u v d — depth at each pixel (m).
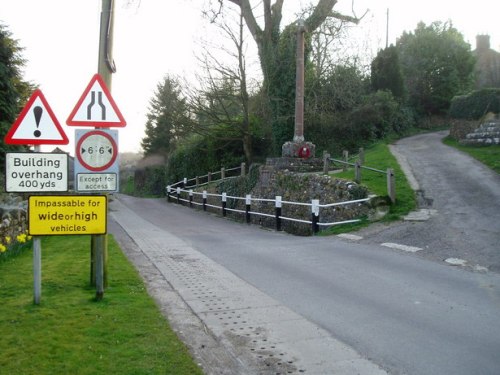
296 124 20.52
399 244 10.10
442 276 7.48
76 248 10.34
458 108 27.50
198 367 4.10
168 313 5.74
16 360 4.12
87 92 6.00
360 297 6.44
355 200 13.28
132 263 8.88
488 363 4.29
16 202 12.04
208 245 11.36
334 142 28.14
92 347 4.43
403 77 34.75
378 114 28.81
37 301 5.76
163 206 29.05
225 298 6.46
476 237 9.87
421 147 23.88
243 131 29.03
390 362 4.33
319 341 4.86
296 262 8.91
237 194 23.00
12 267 8.18
